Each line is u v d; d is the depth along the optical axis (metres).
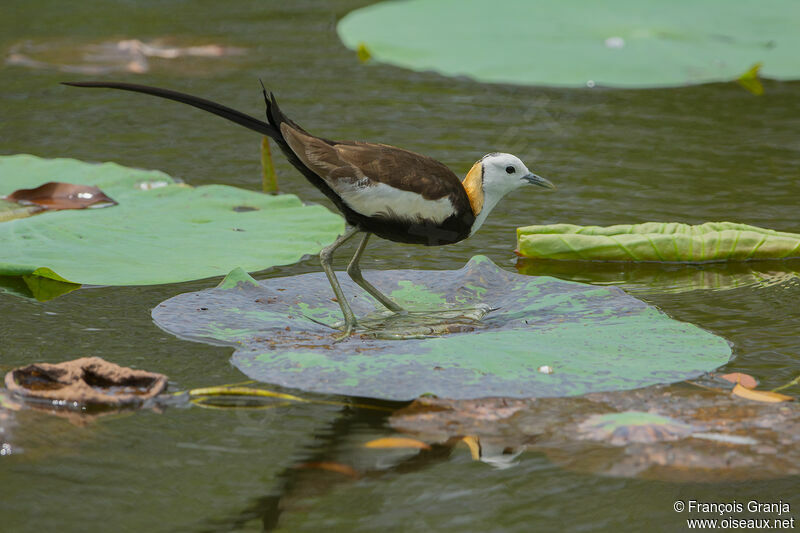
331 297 10.21
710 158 15.05
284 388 8.10
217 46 20.17
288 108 16.70
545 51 18.86
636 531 6.39
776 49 19.22
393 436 7.35
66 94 17.59
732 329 9.55
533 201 13.51
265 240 11.38
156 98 17.64
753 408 7.69
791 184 13.95
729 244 11.79
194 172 14.24
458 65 18.16
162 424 7.55
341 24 20.66
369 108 16.98
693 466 6.86
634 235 11.85
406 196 9.48
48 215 11.80
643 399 7.79
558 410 7.60
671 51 18.86
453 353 8.41
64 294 10.20
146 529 6.29
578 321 9.30
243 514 6.47
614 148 15.49
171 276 10.18
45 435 7.34
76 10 22.70
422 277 10.72
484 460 7.05
